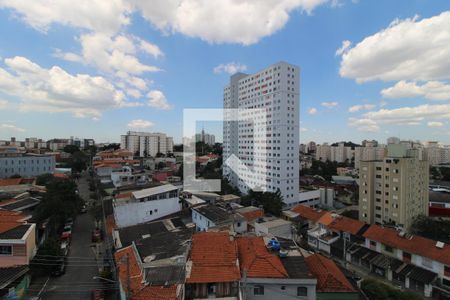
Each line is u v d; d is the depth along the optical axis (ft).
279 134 236.43
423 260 104.01
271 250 75.77
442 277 97.50
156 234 94.48
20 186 177.47
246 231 115.85
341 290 68.08
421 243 108.88
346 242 131.03
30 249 84.74
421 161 176.24
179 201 147.84
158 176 241.35
